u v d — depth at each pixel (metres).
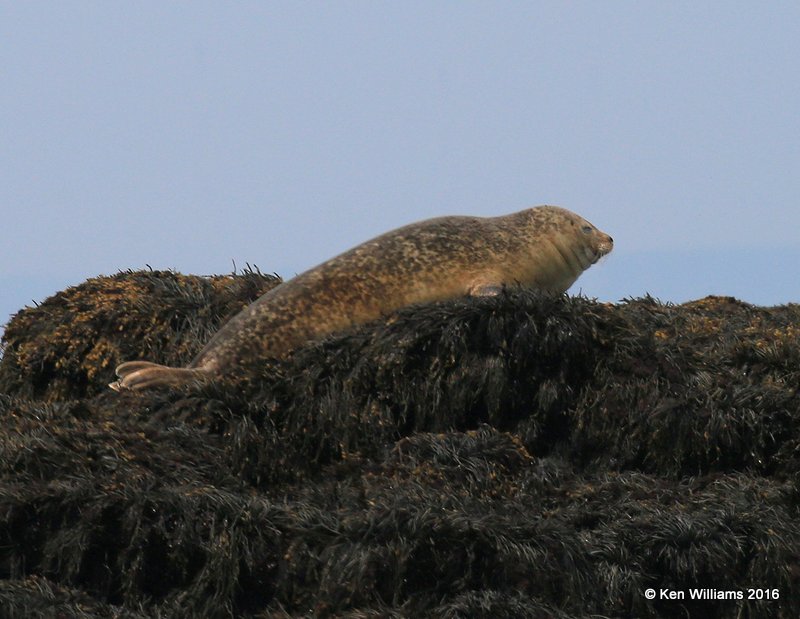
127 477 29.02
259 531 28.02
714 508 29.19
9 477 29.39
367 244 38.47
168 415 33.41
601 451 33.38
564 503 30.22
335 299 37.28
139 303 40.62
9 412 33.59
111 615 26.27
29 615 25.58
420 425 33.78
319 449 33.19
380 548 26.89
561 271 39.91
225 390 33.78
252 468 32.25
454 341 33.94
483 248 38.91
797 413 32.84
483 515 27.75
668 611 27.75
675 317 39.41
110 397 35.53
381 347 34.28
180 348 39.50
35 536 28.06
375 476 30.64
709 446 32.56
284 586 27.59
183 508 28.19
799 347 35.38
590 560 27.50
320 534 27.80
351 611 26.06
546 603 26.38
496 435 31.89
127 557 27.86
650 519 28.53
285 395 33.66
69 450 30.39
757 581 28.06
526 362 33.78
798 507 30.28
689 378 33.62
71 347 39.94
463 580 26.64
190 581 27.98
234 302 40.75
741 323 39.59
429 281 38.00
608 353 34.06
